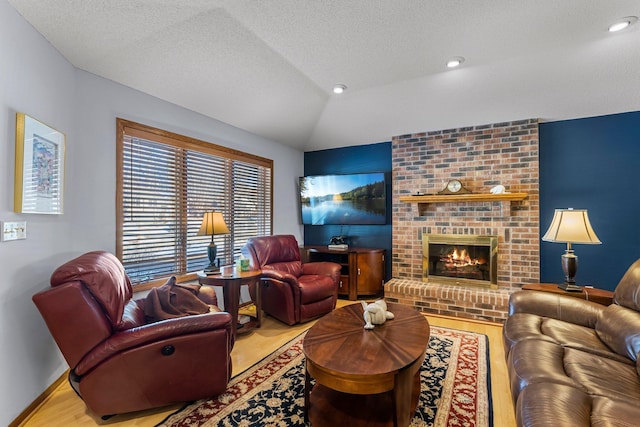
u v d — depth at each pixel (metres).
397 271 4.30
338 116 4.13
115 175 2.59
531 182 3.57
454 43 2.53
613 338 1.72
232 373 2.24
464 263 3.91
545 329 1.92
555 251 3.56
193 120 3.29
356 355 1.62
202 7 2.08
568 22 2.26
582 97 3.17
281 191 4.75
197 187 3.37
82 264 1.71
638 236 3.23
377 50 2.64
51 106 2.07
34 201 1.87
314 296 3.29
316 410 1.71
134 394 1.69
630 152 3.26
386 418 1.63
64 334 1.61
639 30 2.37
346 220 4.71
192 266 3.30
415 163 4.21
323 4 2.07
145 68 2.56
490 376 2.19
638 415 1.12
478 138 3.84
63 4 1.85
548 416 1.10
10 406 1.68
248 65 2.80
